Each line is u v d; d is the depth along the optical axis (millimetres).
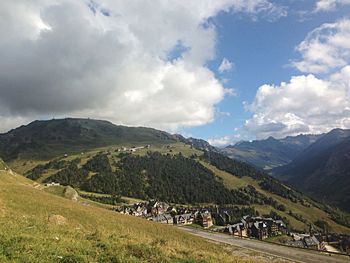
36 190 78812
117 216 71188
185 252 26859
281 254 62094
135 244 24172
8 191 58750
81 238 25078
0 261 16781
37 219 32469
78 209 60812
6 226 24656
